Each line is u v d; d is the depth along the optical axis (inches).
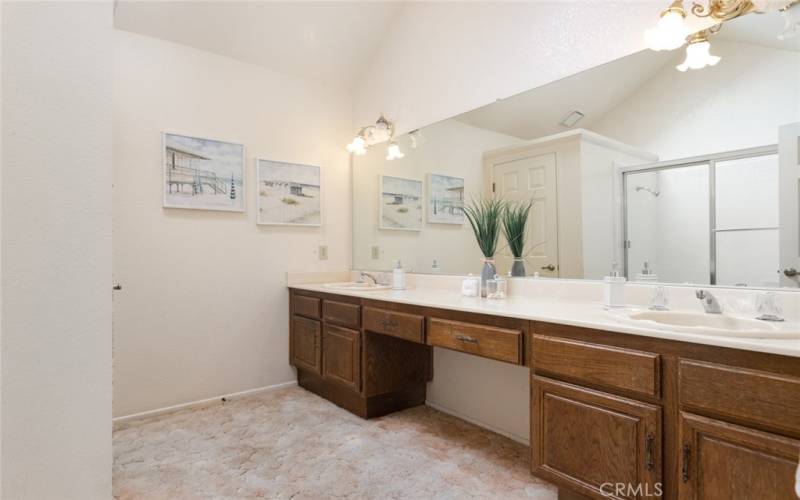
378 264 128.7
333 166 136.3
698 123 68.1
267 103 122.6
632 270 75.4
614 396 54.8
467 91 103.2
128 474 75.2
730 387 44.6
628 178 75.9
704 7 66.8
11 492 18.9
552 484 64.9
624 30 76.0
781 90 60.6
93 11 21.9
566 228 84.4
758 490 42.6
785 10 60.4
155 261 104.9
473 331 73.6
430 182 112.5
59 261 20.5
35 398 19.7
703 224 67.8
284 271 125.8
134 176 102.2
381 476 74.7
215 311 113.7
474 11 101.5
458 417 102.7
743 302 63.3
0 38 18.9
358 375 100.7
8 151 19.0
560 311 67.6
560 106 85.1
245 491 70.0
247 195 119.0
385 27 125.7
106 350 21.9
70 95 21.0
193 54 110.6
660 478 50.3
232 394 116.3
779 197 60.7
